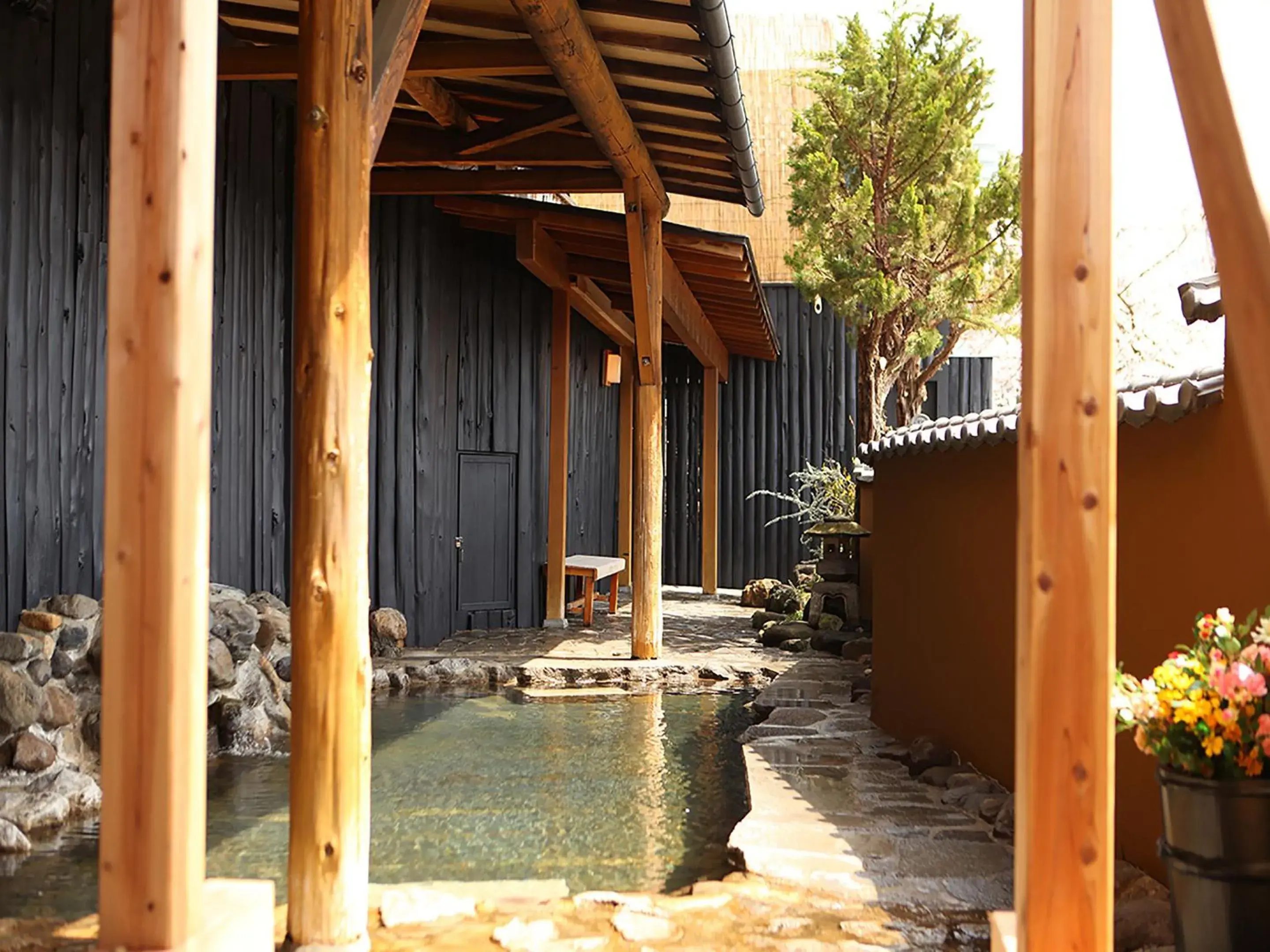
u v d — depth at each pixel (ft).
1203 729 9.24
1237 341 6.50
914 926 11.98
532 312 42.88
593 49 22.25
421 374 36.55
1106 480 8.18
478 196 35.60
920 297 36.22
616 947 11.43
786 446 55.36
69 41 20.97
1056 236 8.26
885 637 23.58
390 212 34.96
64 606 19.70
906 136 35.83
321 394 11.24
